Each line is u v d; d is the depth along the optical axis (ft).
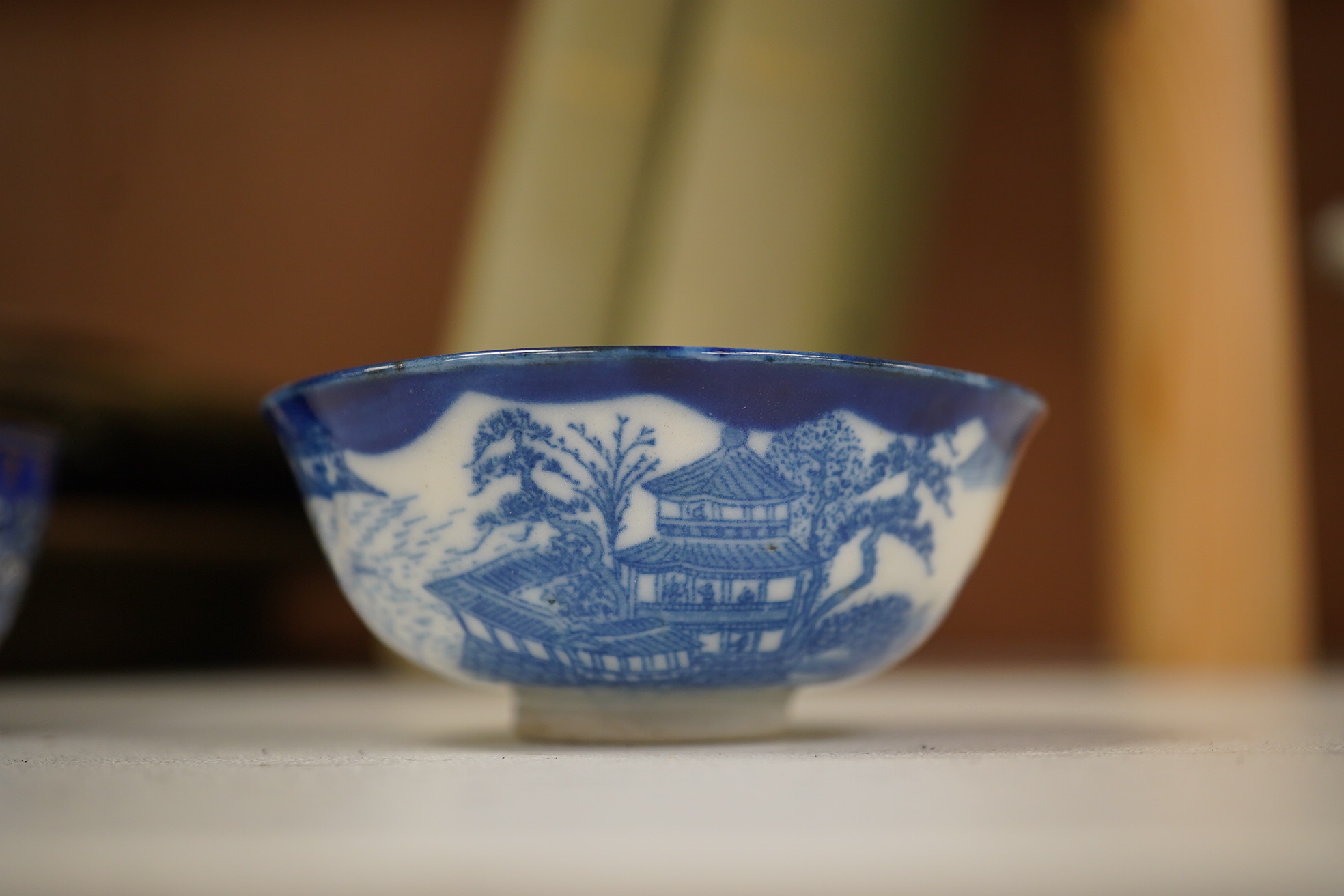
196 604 3.76
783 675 1.55
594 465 1.41
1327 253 4.45
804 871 0.78
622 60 3.44
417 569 1.51
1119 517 3.71
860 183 3.41
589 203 3.41
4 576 1.81
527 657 1.52
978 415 1.56
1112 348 3.68
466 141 4.98
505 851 0.85
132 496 3.39
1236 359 3.43
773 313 3.35
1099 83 3.68
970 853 0.83
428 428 1.45
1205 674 3.37
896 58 3.41
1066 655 4.41
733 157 3.33
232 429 3.45
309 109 4.99
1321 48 4.93
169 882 0.76
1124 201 3.60
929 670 3.67
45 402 3.06
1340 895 0.72
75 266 4.94
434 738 1.75
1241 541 3.44
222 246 4.96
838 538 1.46
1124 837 0.89
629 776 1.25
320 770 1.32
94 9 4.99
